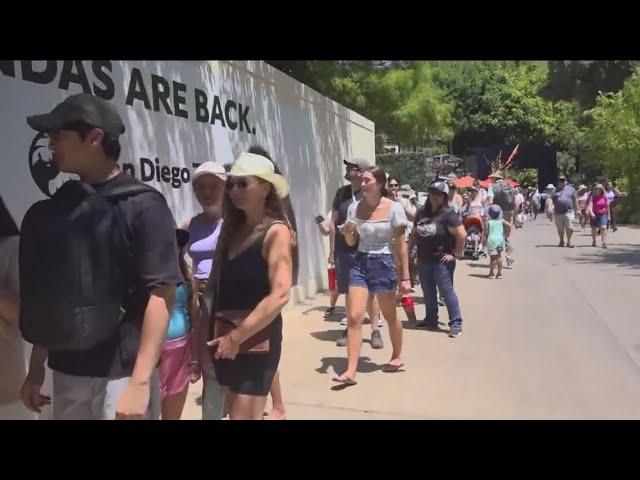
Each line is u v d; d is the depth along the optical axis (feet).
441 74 117.60
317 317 29.35
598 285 37.29
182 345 12.47
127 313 9.26
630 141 85.66
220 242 11.36
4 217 10.89
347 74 54.70
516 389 18.70
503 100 144.15
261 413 11.03
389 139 73.10
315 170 36.22
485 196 52.90
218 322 11.09
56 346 8.99
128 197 9.14
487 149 146.72
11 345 11.71
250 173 10.91
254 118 27.66
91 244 8.86
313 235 35.76
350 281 19.58
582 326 26.73
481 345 23.85
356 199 24.41
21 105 13.78
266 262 10.95
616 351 22.80
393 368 20.52
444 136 87.45
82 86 15.87
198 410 17.13
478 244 51.42
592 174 147.33
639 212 90.58
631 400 17.71
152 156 19.25
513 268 45.55
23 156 13.76
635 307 30.60
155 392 10.03
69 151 9.20
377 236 19.39
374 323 23.22
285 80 31.45
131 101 18.16
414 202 39.17
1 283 10.69
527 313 29.58
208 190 14.57
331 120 39.37
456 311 25.55
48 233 8.95
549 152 154.81
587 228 86.07
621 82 79.51
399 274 21.02
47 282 8.88
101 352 9.20
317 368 21.07
